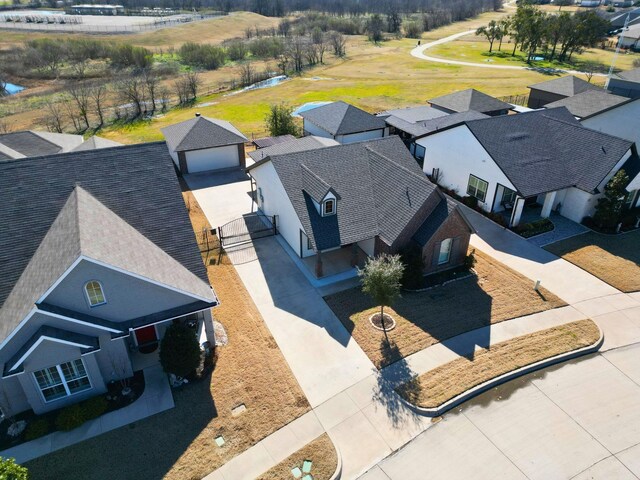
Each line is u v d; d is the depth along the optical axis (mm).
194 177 41281
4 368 16391
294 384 19547
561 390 19641
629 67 89250
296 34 134375
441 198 25906
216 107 66875
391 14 160125
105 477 15898
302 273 27062
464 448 17125
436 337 22125
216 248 29641
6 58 92125
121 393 19031
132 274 17906
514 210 31359
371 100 69250
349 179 28750
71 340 17031
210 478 15906
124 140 52969
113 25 147500
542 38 102500
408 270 25281
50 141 35812
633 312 24062
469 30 156625
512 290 25594
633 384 19984
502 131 34438
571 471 16375
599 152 32812
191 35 135000
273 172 29594
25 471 13828
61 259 17281
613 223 31219
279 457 16609
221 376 19891
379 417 18203
